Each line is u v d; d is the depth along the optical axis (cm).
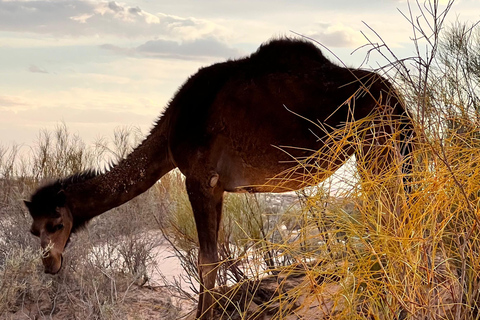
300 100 483
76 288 593
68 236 540
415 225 245
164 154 537
